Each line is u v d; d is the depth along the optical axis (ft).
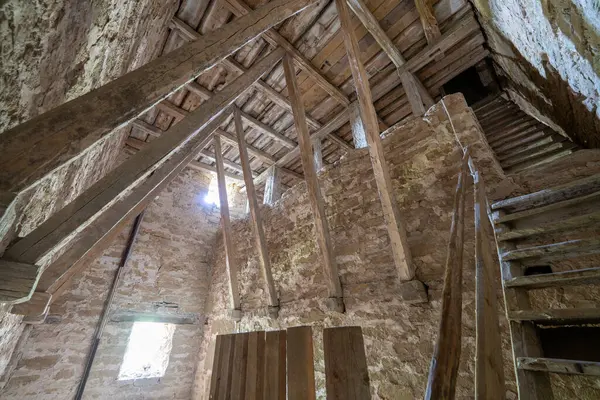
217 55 4.93
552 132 9.37
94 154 7.41
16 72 2.85
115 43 5.38
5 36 2.48
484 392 1.96
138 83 3.80
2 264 3.43
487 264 3.16
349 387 2.83
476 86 16.07
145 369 15.97
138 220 16.99
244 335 4.32
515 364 3.42
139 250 16.74
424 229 7.88
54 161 2.97
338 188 10.98
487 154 7.10
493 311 2.66
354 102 14.69
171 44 11.74
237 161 20.15
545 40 6.84
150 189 8.76
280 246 13.12
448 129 8.06
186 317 17.44
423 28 11.73
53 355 12.79
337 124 15.87
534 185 6.08
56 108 3.18
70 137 3.10
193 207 20.16
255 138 17.72
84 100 3.35
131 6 5.32
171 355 16.16
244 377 3.96
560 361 3.02
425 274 7.47
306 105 15.47
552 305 5.19
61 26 3.24
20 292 3.49
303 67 12.76
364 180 10.19
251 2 10.84
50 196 5.08
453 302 2.59
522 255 4.17
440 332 2.34
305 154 10.05
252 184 13.00
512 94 13.19
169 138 6.08
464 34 11.10
